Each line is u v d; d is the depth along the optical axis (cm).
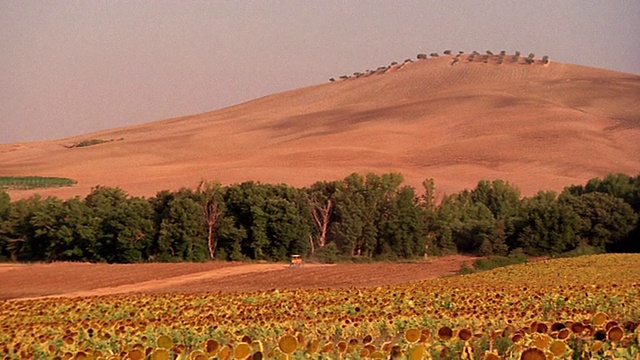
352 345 1797
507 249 8375
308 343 1833
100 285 6612
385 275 6819
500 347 1758
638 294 3559
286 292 4450
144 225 8281
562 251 8244
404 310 3231
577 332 1848
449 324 2664
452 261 8162
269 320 3045
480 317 2828
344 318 2902
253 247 8469
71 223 8262
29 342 2438
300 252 8562
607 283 4603
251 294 4394
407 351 1705
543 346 1681
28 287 6531
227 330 2653
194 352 1764
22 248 8412
